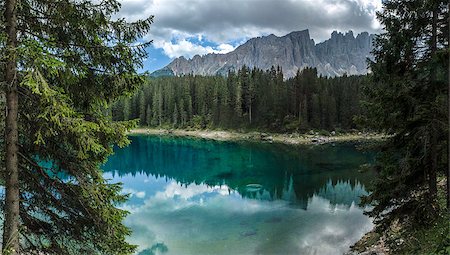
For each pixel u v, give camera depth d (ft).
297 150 234.58
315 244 69.62
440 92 33.14
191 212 94.48
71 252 25.05
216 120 355.36
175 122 383.24
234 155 216.95
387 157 38.29
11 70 19.63
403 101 34.76
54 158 23.45
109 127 21.89
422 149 36.81
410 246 37.19
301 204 102.37
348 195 113.29
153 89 419.74
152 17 22.53
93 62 21.97
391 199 39.93
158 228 80.38
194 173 161.27
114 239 24.72
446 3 32.19
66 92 21.88
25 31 20.66
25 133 22.13
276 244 69.82
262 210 95.96
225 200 108.06
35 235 24.45
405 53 34.63
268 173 155.63
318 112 314.96
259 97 338.13
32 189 23.50
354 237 73.10
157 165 187.93
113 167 183.01
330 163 179.73
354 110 311.68
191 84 398.42
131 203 104.68
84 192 22.35
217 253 65.46
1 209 22.74
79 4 20.74
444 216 34.04
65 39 21.62
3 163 22.50
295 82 326.65
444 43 33.76
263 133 312.29
